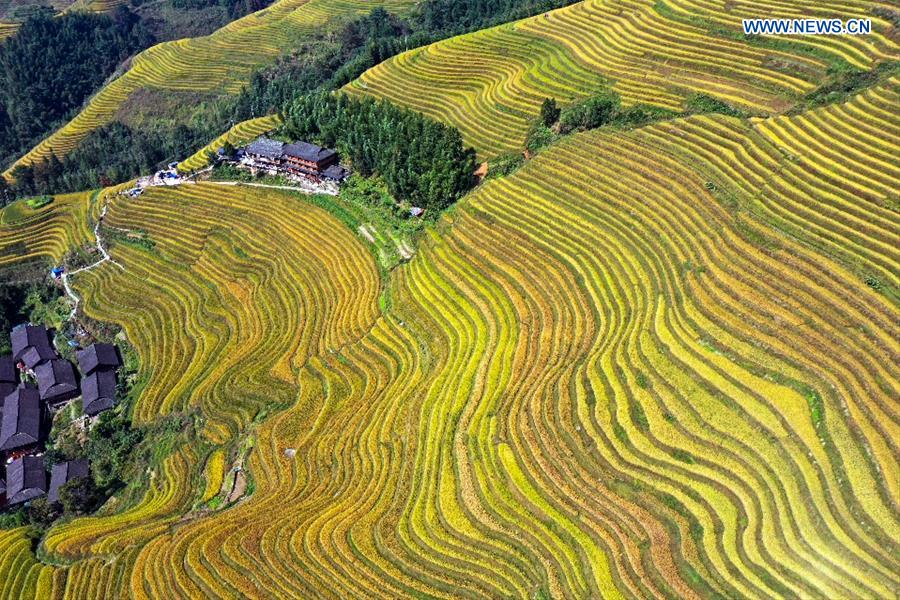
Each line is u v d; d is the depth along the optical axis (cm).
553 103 6956
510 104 7688
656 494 3628
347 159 7900
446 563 3744
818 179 4959
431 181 6512
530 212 5894
